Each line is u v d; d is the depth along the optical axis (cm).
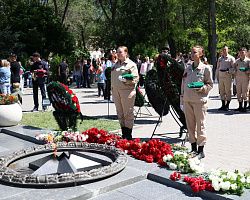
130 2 3022
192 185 468
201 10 3316
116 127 954
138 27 3025
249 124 983
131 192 483
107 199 463
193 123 672
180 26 3188
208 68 647
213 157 678
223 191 450
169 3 3048
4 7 3072
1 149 738
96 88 2284
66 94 804
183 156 555
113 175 520
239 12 3309
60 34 3041
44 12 3011
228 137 834
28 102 1596
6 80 1304
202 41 3656
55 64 2262
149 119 1089
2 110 905
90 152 623
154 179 522
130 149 632
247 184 460
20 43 2758
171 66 758
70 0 3950
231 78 1199
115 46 3147
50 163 536
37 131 852
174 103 784
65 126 830
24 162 591
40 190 475
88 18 4000
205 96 650
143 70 1959
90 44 4312
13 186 491
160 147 603
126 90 762
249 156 684
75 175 488
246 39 3812
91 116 1173
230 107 1299
